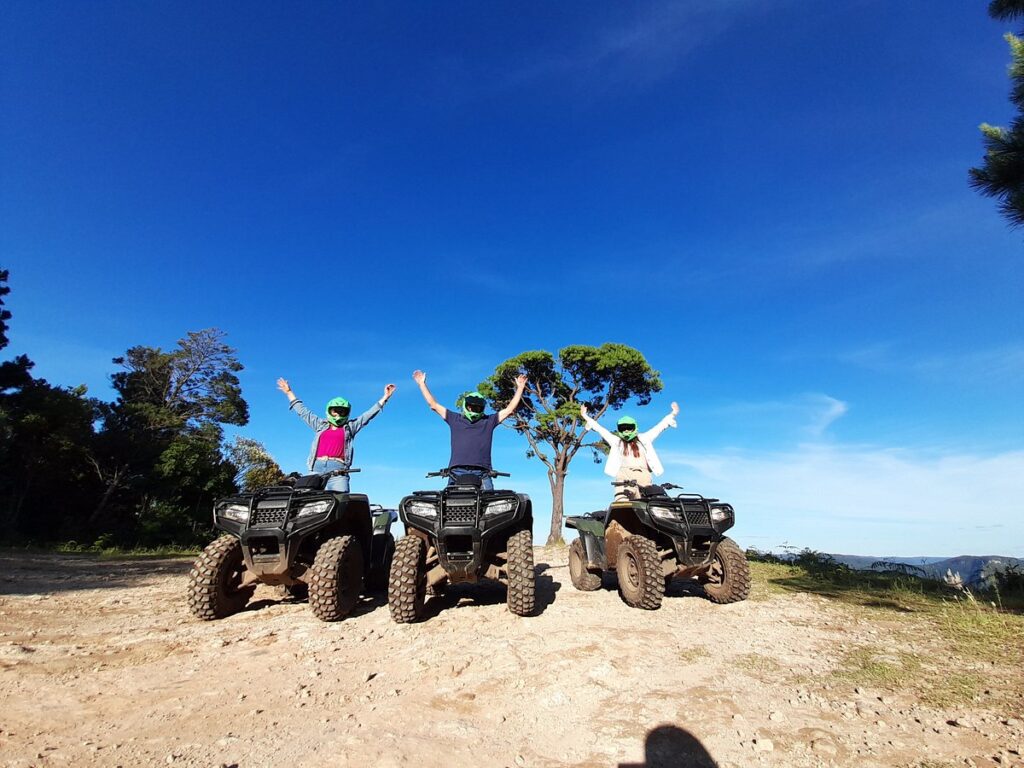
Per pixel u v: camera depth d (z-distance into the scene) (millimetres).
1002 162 5895
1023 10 6168
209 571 5375
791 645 4219
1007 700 3078
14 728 2889
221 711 3115
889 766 2445
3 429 21641
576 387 22875
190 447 28016
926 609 5512
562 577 8266
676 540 5652
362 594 6512
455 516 5262
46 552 17141
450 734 2789
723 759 2527
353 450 6730
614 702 3145
